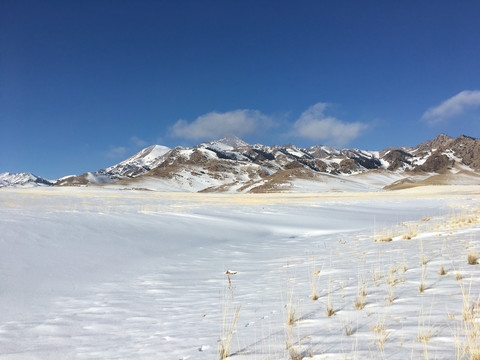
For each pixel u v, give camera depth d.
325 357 2.76
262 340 3.46
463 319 3.25
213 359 3.09
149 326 4.54
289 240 16.23
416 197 58.34
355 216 27.98
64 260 9.33
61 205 29.84
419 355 2.53
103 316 5.11
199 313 5.05
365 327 3.45
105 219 17.23
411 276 5.72
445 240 9.97
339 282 6.14
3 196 48.38
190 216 23.23
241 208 32.88
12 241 10.34
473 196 55.84
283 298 5.43
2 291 6.46
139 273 8.70
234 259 10.96
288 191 159.50
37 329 4.53
